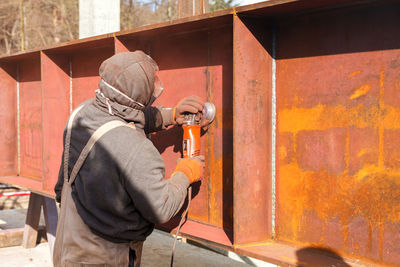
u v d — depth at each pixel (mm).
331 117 1789
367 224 1687
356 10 1700
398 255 1601
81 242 1797
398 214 1598
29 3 20719
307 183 1886
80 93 3256
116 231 1767
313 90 1851
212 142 2277
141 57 1869
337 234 1781
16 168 4051
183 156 2213
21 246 4500
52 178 3234
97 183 1727
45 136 3188
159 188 1731
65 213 1869
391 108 1607
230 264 3949
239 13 1885
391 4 1604
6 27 21500
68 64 3332
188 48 2387
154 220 1742
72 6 20359
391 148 1611
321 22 1816
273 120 2021
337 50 1764
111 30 4562
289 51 1945
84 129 1825
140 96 1840
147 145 1757
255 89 1953
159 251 4293
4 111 3943
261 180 1990
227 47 2174
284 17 1949
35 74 3746
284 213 1984
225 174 2213
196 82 2352
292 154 1945
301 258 1784
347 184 1743
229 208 2199
